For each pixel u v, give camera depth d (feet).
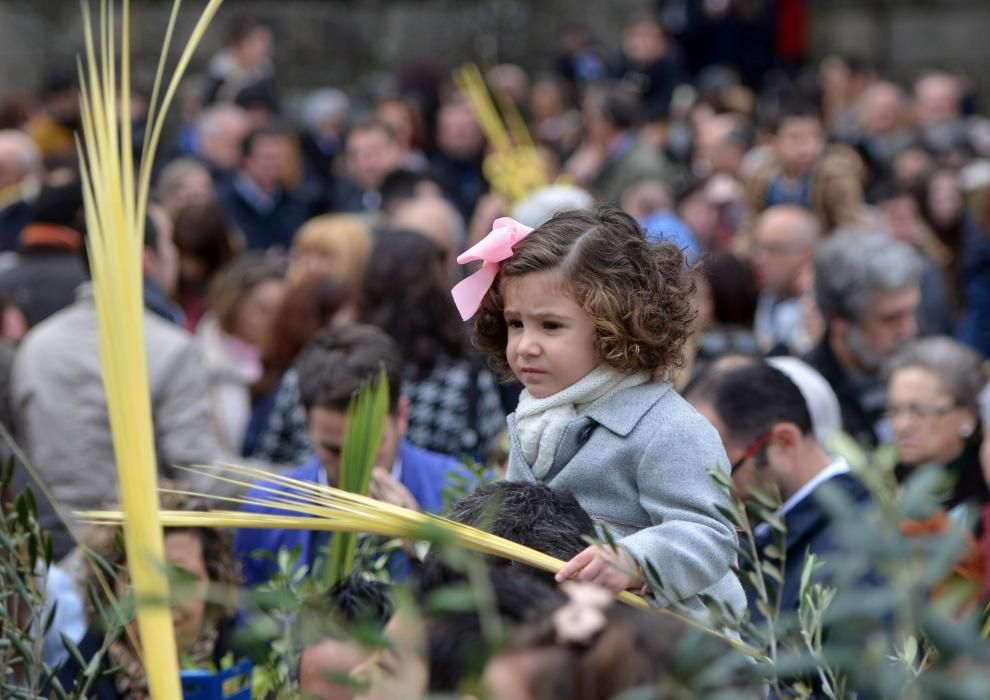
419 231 28.84
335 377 21.70
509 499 13.67
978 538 21.20
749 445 20.24
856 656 9.24
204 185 46.70
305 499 13.35
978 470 25.52
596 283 14.38
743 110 72.59
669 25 92.43
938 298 41.42
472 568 9.38
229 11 94.32
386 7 98.99
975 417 25.54
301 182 65.26
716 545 14.12
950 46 102.47
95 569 13.61
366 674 9.88
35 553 13.39
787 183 53.26
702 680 9.03
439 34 99.19
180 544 18.56
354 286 32.48
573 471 14.78
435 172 62.03
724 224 54.03
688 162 70.38
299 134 71.36
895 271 29.45
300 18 96.73
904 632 9.39
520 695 8.86
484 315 15.43
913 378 25.30
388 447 22.08
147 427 12.71
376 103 72.49
